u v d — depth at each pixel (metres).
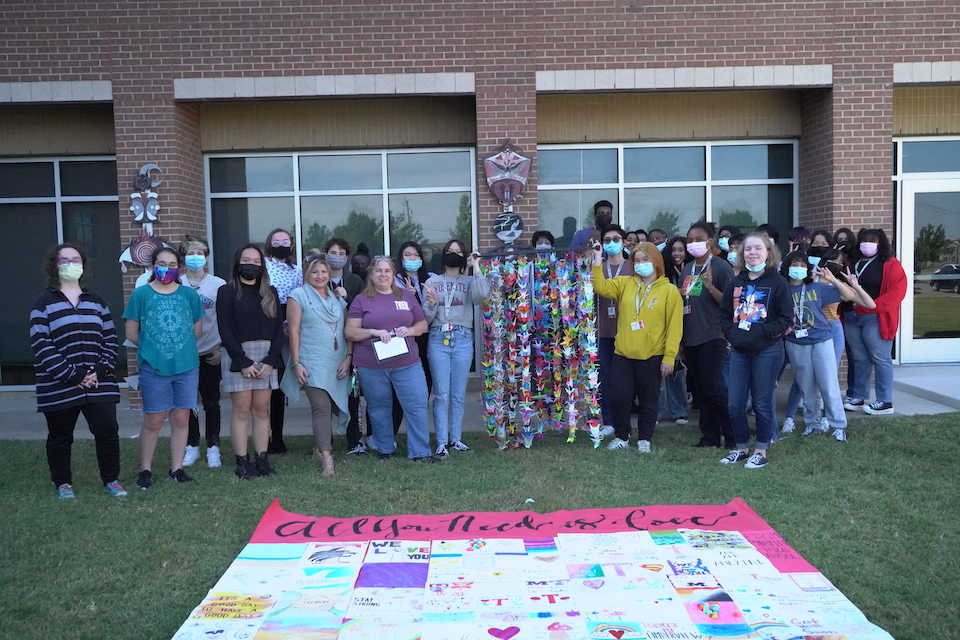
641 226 9.82
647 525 4.58
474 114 9.50
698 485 5.38
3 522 4.79
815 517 4.69
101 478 5.53
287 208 9.67
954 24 8.98
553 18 8.86
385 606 3.58
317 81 8.83
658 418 7.83
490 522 4.66
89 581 3.95
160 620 3.56
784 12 8.92
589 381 6.49
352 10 8.80
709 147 9.74
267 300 5.75
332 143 9.49
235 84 8.79
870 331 7.45
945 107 9.79
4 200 9.66
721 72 8.93
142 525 4.73
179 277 6.10
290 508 5.04
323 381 5.85
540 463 6.04
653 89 9.00
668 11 8.89
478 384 9.55
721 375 6.65
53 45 8.69
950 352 10.05
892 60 8.99
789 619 3.42
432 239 9.74
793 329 6.61
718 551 4.16
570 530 4.52
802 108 9.65
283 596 3.70
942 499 5.02
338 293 6.30
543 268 6.62
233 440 5.81
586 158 9.73
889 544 4.30
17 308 9.77
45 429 7.83
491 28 8.85
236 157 9.62
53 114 9.47
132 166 8.77
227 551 4.35
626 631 3.32
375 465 6.08
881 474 5.59
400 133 9.52
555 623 3.40
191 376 5.69
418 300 6.60
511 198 8.91
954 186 9.91
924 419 7.12
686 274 6.62
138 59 8.72
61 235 9.68
